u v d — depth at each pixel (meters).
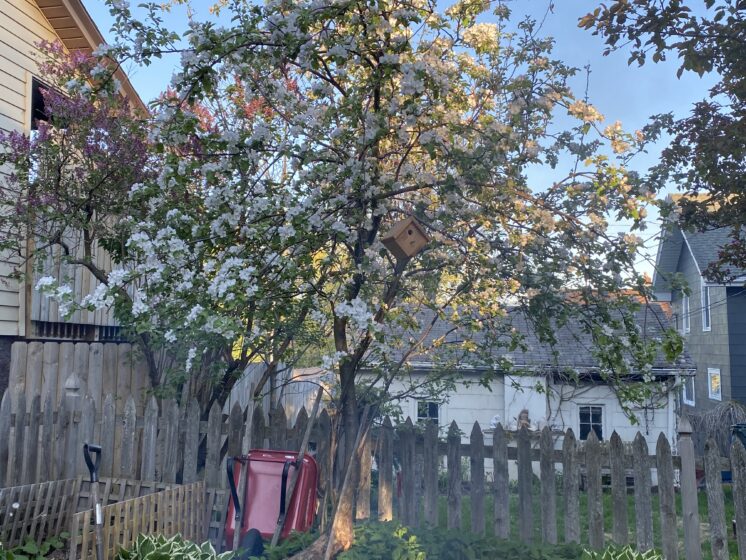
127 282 4.32
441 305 6.20
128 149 6.59
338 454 6.20
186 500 5.51
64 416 6.41
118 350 7.65
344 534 5.02
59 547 5.68
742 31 6.09
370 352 5.86
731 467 5.68
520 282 5.64
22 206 6.52
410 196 5.93
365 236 5.38
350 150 5.44
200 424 6.50
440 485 10.89
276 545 5.12
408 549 5.00
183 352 6.51
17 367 6.66
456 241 5.57
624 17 6.00
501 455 6.18
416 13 5.21
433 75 4.82
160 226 5.00
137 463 6.47
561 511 10.25
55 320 7.98
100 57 4.70
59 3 8.21
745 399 17.77
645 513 5.84
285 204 4.86
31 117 8.27
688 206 7.36
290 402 11.69
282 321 5.55
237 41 4.59
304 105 5.60
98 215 7.09
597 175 4.95
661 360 12.43
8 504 5.39
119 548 4.46
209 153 5.17
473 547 5.50
